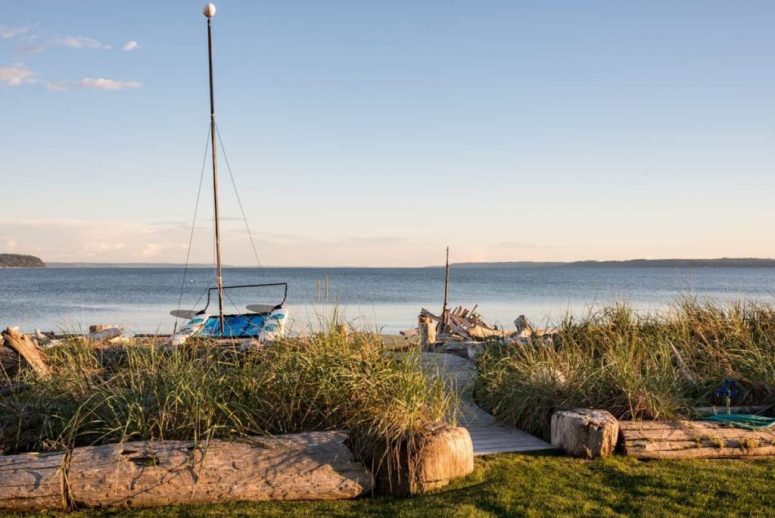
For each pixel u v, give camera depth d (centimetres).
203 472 562
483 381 911
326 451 591
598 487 582
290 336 771
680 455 664
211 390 660
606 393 772
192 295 5881
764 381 832
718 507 538
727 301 1146
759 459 666
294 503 561
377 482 590
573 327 1098
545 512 528
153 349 744
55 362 852
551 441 711
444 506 539
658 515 523
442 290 6900
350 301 4847
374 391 659
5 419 651
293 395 664
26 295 5784
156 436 620
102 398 656
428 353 1247
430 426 618
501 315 3394
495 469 629
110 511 544
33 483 541
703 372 890
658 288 7162
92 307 4172
